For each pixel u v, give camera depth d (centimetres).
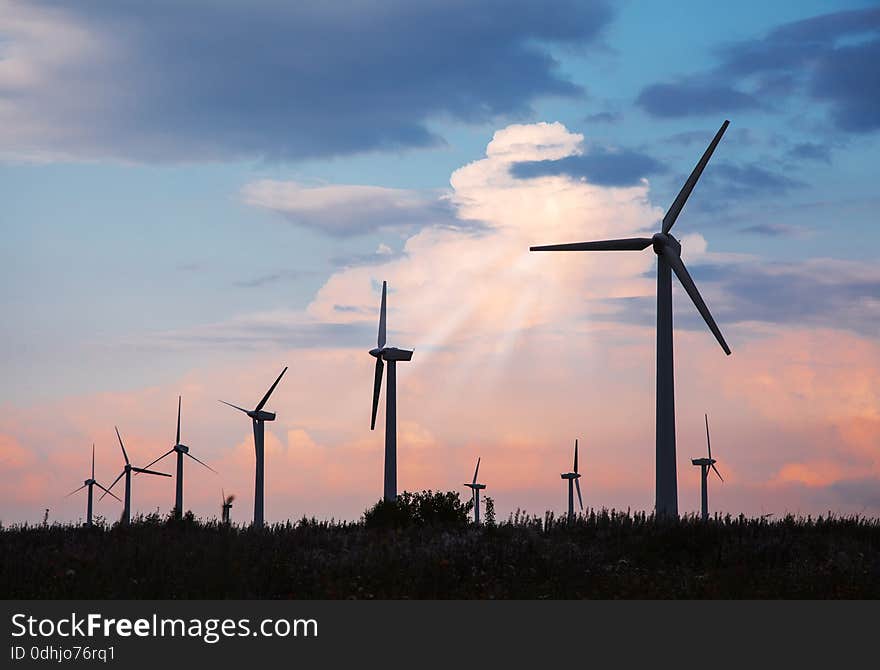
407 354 13412
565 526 8062
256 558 6562
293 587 5956
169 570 6228
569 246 10469
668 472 9506
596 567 6606
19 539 7744
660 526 7756
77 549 7012
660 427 9612
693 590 6000
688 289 10100
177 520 8769
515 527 8000
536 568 6506
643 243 10188
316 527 9062
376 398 13900
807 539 7425
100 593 5700
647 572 6544
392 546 7138
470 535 7625
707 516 8100
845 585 6103
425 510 9506
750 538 7325
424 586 5991
